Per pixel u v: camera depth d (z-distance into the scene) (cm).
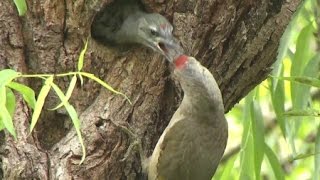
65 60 937
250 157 1187
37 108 717
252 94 1186
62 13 929
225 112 1088
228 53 997
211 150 944
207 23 970
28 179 892
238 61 1009
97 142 923
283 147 1659
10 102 740
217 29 973
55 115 940
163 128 987
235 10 973
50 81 732
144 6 1001
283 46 1134
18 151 896
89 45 947
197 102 913
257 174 1150
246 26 993
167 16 977
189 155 935
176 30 969
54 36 932
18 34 924
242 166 1188
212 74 988
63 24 933
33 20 928
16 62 920
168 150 938
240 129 1689
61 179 897
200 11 966
